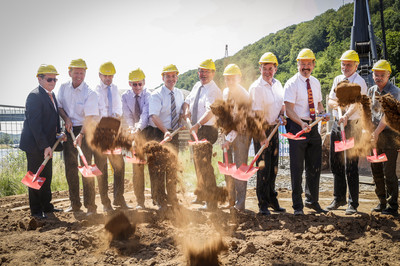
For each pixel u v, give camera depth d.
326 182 8.55
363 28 16.20
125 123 6.03
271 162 5.25
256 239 3.89
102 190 5.43
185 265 3.29
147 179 8.98
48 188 5.52
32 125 5.09
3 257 3.53
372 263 3.29
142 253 3.61
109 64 5.72
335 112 5.48
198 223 4.51
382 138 4.98
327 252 3.53
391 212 4.96
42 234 4.28
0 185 8.50
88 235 3.97
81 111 5.59
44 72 5.25
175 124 5.77
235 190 5.51
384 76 5.18
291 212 5.34
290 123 5.12
